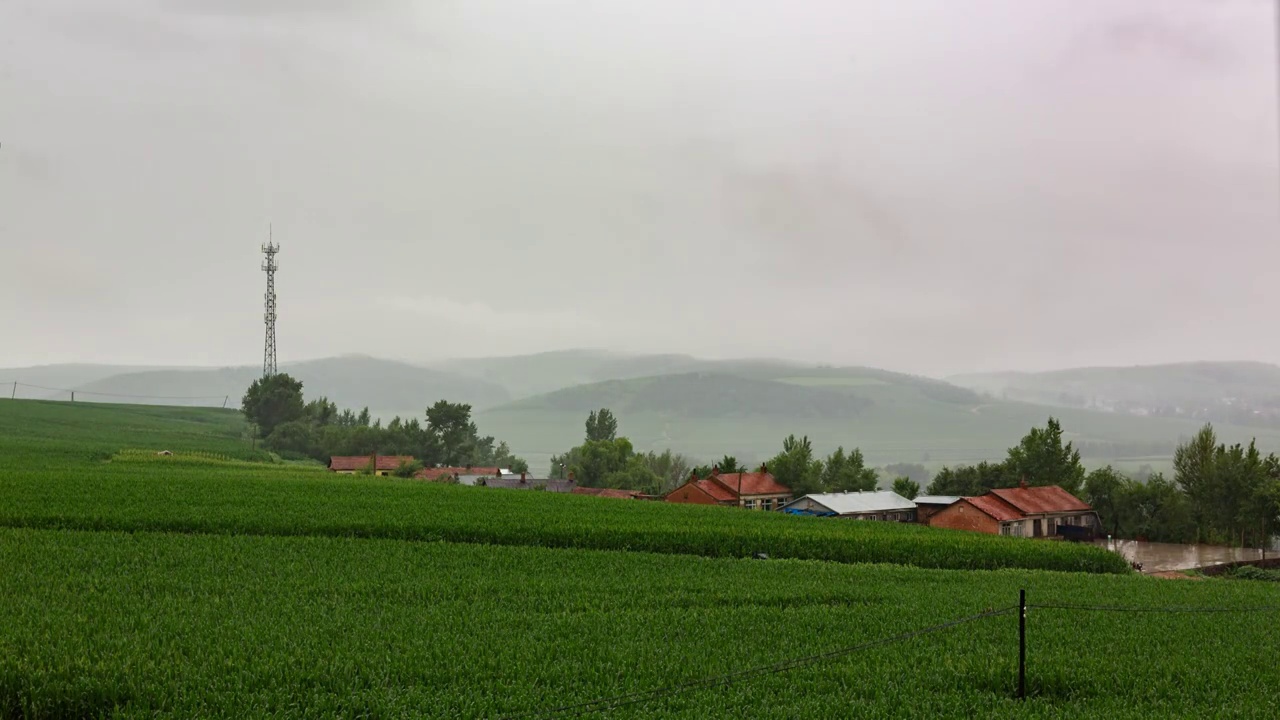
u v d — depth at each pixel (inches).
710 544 2066.9
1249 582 2101.4
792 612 1370.6
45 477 2657.5
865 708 914.1
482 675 996.6
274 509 2171.5
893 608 1418.6
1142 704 968.9
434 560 1700.3
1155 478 3988.7
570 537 2015.3
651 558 1867.6
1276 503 3499.0
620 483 5221.5
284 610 1261.1
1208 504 3804.1
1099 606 1507.1
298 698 912.9
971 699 962.1
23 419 6053.2
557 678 992.9
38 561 1536.7
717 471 4057.6
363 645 1097.4
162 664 981.8
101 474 2876.5
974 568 2188.7
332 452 6392.7
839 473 4483.3
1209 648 1228.5
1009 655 1137.4
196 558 1617.9
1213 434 3983.8
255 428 7106.3
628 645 1128.2
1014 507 3408.0
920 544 2178.9
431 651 1072.8
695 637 1195.3
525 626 1230.3
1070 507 3681.1
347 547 1790.1
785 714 890.1
